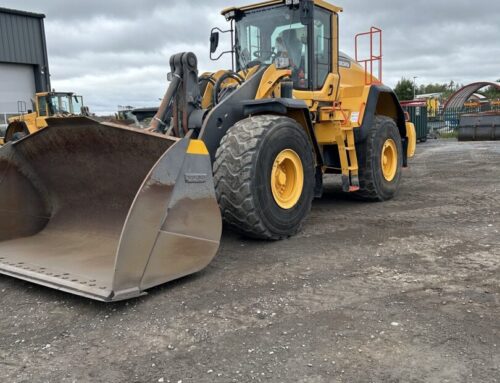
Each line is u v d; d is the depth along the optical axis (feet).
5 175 14.48
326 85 20.67
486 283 11.91
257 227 15.11
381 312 10.34
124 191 13.85
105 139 12.77
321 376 8.03
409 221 18.85
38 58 81.00
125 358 8.80
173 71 16.26
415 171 36.04
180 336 9.54
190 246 12.11
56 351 9.14
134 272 10.85
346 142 20.99
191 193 11.99
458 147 62.08
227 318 10.25
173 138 11.71
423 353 8.64
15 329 10.11
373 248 15.15
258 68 18.48
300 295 11.37
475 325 9.64
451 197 24.12
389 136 23.80
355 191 23.21
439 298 11.03
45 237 14.87
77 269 12.12
